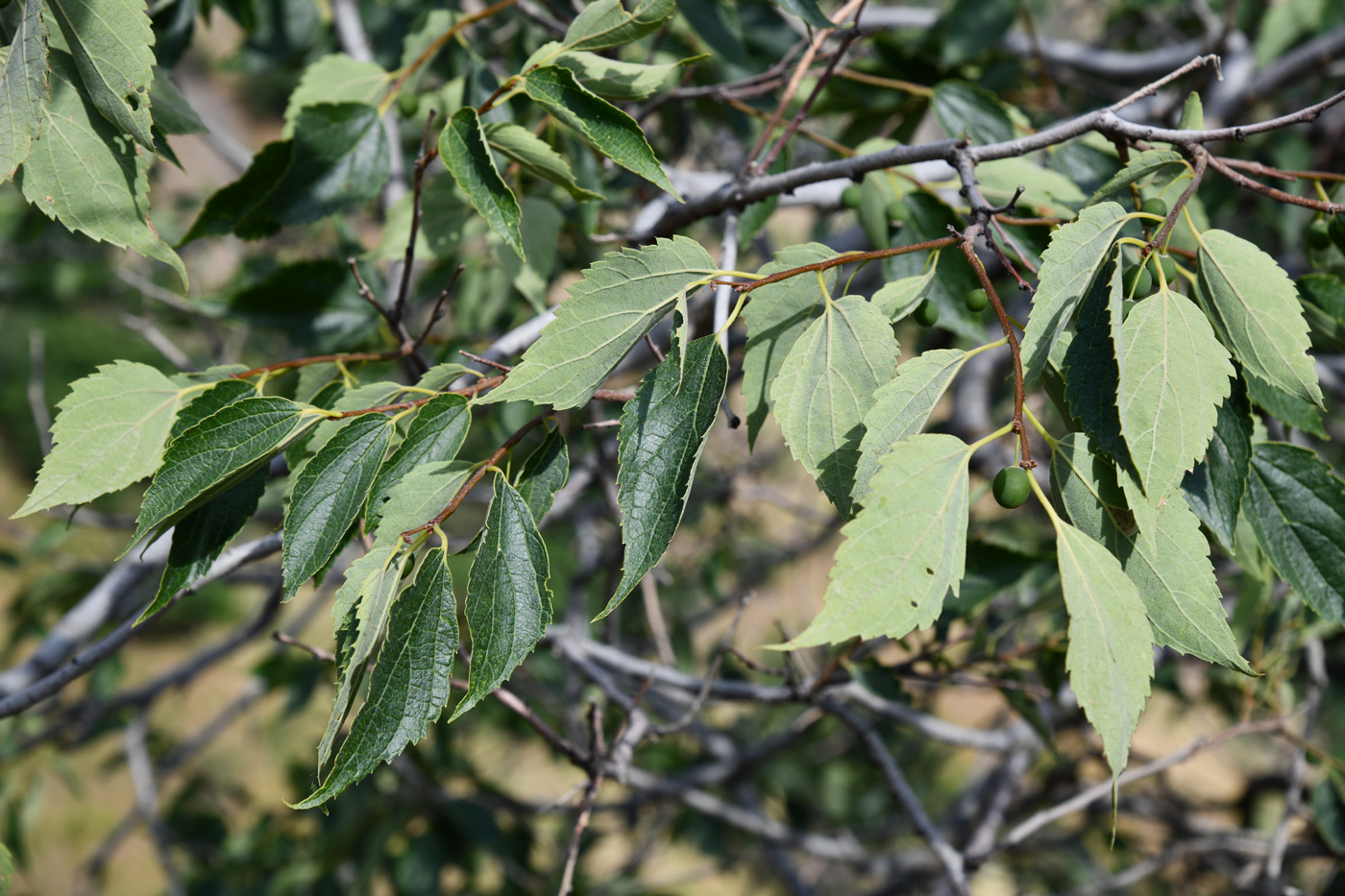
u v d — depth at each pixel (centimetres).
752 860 184
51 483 67
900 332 175
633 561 62
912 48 117
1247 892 129
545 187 95
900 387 62
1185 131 66
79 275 210
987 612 95
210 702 380
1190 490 66
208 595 475
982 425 139
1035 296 62
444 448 66
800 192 85
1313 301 71
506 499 64
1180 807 151
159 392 69
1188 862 144
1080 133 67
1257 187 65
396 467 65
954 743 119
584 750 107
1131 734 59
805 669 92
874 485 60
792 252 66
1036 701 94
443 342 96
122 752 185
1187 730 261
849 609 59
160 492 65
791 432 64
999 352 145
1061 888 169
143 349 295
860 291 120
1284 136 128
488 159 69
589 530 147
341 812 139
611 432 113
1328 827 100
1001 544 86
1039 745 120
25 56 67
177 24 86
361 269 90
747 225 80
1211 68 117
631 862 160
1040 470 125
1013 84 119
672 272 65
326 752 62
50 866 347
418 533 64
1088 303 63
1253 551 73
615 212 116
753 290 67
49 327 596
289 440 66
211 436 66
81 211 69
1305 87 138
